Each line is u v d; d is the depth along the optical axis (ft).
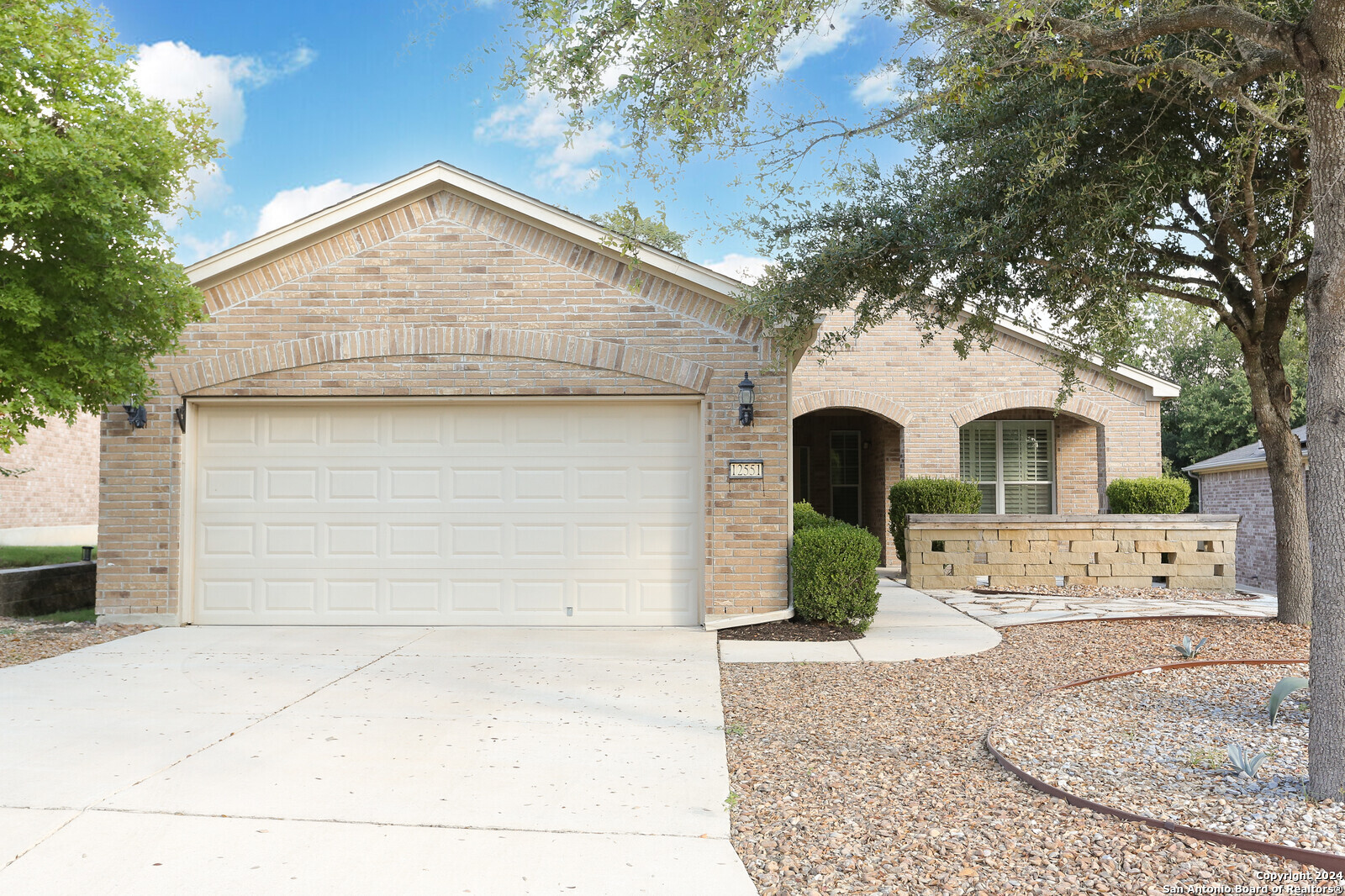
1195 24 18.04
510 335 32.45
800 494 63.93
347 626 32.55
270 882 11.62
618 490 32.76
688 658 26.86
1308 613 31.32
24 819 13.60
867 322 31.27
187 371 32.58
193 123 29.50
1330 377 13.92
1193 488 97.96
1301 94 23.94
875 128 24.32
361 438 33.09
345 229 32.71
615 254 32.07
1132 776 15.07
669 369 32.09
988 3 22.90
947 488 49.44
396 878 11.79
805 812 14.20
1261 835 12.24
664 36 18.79
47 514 71.92
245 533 32.96
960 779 15.52
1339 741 13.50
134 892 11.27
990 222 27.66
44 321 27.58
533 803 14.65
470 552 32.81
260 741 17.89
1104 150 28.45
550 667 25.61
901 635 30.81
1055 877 11.47
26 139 24.58
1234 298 31.73
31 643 28.99
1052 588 43.42
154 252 28.30
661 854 12.67
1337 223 13.91
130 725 19.11
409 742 17.98
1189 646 25.68
